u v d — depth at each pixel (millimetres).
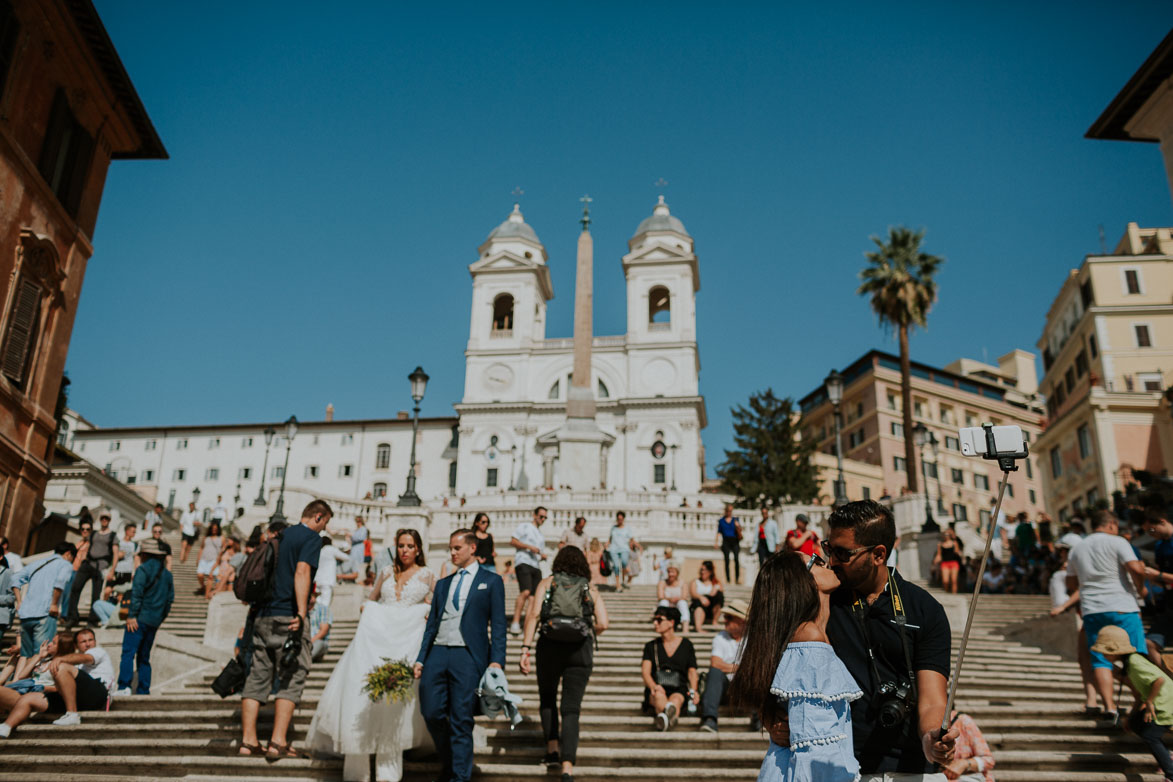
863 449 73812
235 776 7402
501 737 8109
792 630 3807
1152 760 7387
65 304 20188
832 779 3506
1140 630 7996
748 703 3814
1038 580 20828
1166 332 43562
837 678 3664
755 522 28891
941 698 3736
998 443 4402
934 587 21891
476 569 7426
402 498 26828
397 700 7137
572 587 7559
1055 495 45594
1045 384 54125
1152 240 48219
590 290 52562
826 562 4266
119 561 17812
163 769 7547
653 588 19922
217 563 19328
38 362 19375
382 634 7457
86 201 21156
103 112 21391
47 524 20656
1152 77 21891
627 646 12141
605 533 29359
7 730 8430
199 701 9219
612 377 66625
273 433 34312
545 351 67625
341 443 72000
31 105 18641
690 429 63750
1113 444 39406
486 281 69812
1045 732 8195
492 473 64500
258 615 7844
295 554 7902
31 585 10906
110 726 8539
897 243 43625
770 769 3682
